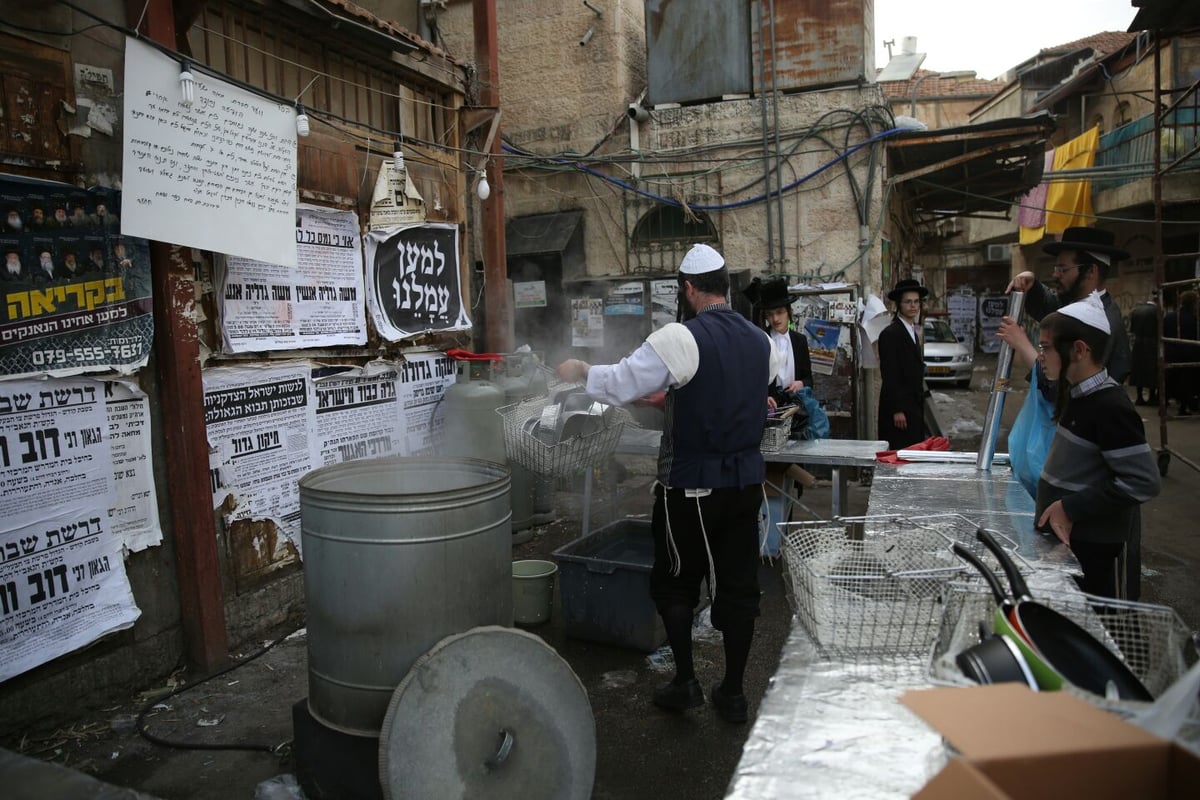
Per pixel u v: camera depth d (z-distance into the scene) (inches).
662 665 147.1
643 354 113.9
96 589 124.3
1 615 111.7
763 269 326.0
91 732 120.9
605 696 135.4
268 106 141.8
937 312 669.9
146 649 134.3
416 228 199.2
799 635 74.6
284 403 159.9
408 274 197.0
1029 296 159.9
